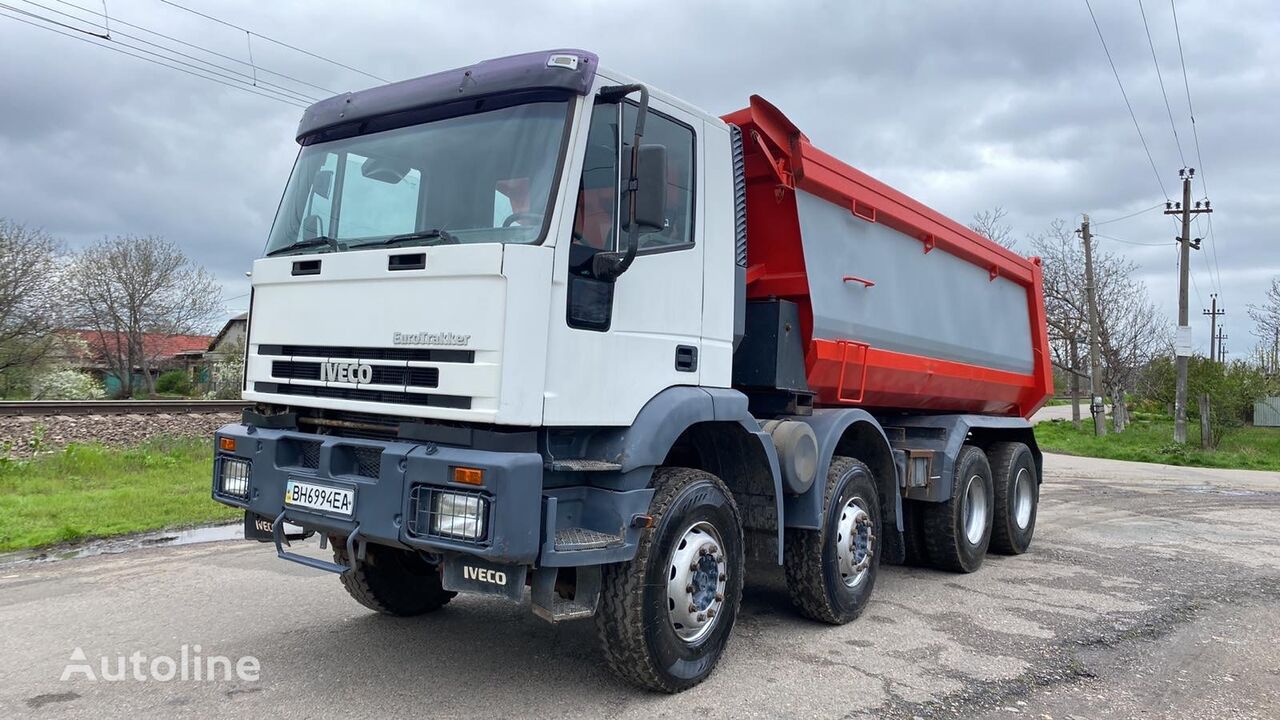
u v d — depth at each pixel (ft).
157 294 131.13
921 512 25.77
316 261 14.97
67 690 14.48
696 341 16.22
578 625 18.92
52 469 37.01
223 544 27.02
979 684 15.83
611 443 14.38
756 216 20.01
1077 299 115.44
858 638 18.69
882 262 22.94
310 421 15.16
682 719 13.80
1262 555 29.60
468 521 12.46
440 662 16.31
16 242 91.56
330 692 14.64
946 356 26.23
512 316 12.65
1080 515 39.68
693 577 15.15
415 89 15.12
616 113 14.15
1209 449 85.92
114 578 22.45
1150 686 16.05
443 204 14.25
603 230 14.14
